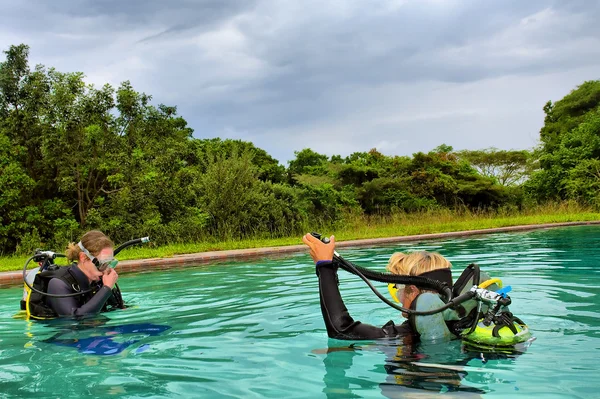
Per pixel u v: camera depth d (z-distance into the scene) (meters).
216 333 3.87
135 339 3.75
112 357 3.27
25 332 4.12
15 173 14.27
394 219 20.42
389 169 28.02
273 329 3.94
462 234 15.15
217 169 17.09
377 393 2.41
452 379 2.57
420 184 26.58
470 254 9.38
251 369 2.88
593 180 25.64
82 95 15.23
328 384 2.57
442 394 2.37
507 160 37.69
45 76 15.55
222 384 2.64
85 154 15.03
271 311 4.70
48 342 3.74
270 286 6.40
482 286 3.26
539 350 3.05
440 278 3.32
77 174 14.96
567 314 4.08
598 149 27.16
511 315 3.23
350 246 12.75
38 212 14.61
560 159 27.94
